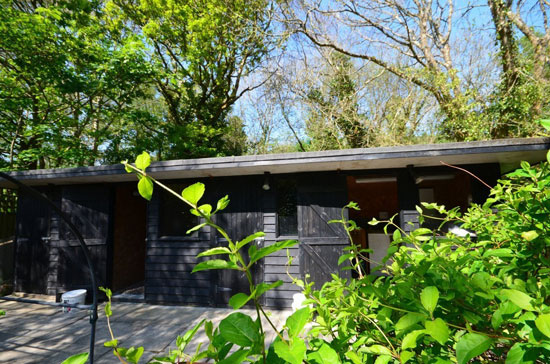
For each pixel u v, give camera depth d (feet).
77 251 20.21
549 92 23.72
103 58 28.91
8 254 25.17
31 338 13.39
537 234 2.88
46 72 26.32
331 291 3.29
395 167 16.88
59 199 21.77
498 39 28.60
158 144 39.86
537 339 1.86
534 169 3.68
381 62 35.04
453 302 2.60
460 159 14.90
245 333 1.77
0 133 29.89
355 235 22.59
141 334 13.73
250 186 18.56
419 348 2.59
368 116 39.29
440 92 30.86
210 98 50.72
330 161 14.67
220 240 18.48
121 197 22.41
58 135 29.19
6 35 23.81
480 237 4.35
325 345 2.21
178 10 39.47
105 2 39.58
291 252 17.60
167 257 18.99
